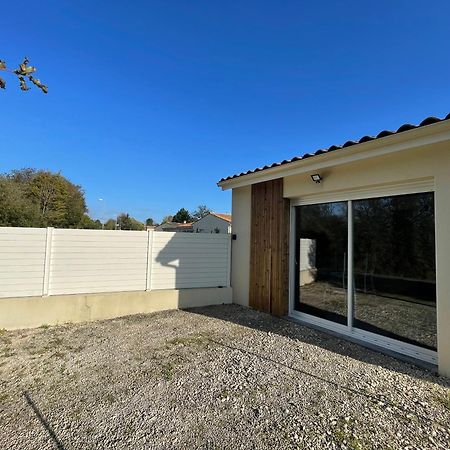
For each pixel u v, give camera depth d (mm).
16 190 18547
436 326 3748
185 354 4148
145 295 6594
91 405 2820
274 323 5707
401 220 4285
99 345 4535
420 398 2934
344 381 3307
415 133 3521
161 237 6949
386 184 4367
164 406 2799
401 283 4258
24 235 5660
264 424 2504
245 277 7273
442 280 3570
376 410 2713
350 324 4949
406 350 4129
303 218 6062
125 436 2342
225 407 2777
